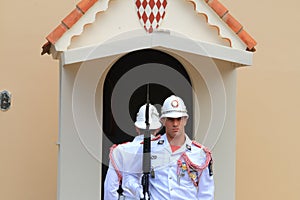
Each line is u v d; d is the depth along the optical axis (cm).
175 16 1438
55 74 1700
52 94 1697
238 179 1777
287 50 1811
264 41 1802
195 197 1323
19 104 1684
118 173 1360
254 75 1792
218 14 1448
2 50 1678
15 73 1683
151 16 1421
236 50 1460
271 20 1808
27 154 1686
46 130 1694
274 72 1805
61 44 1370
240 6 1795
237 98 1783
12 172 1680
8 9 1684
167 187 1315
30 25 1692
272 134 1797
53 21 1702
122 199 1346
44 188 1691
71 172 1429
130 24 1417
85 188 1444
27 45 1689
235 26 1459
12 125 1681
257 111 1792
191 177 1321
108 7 1405
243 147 1781
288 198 1798
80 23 1377
